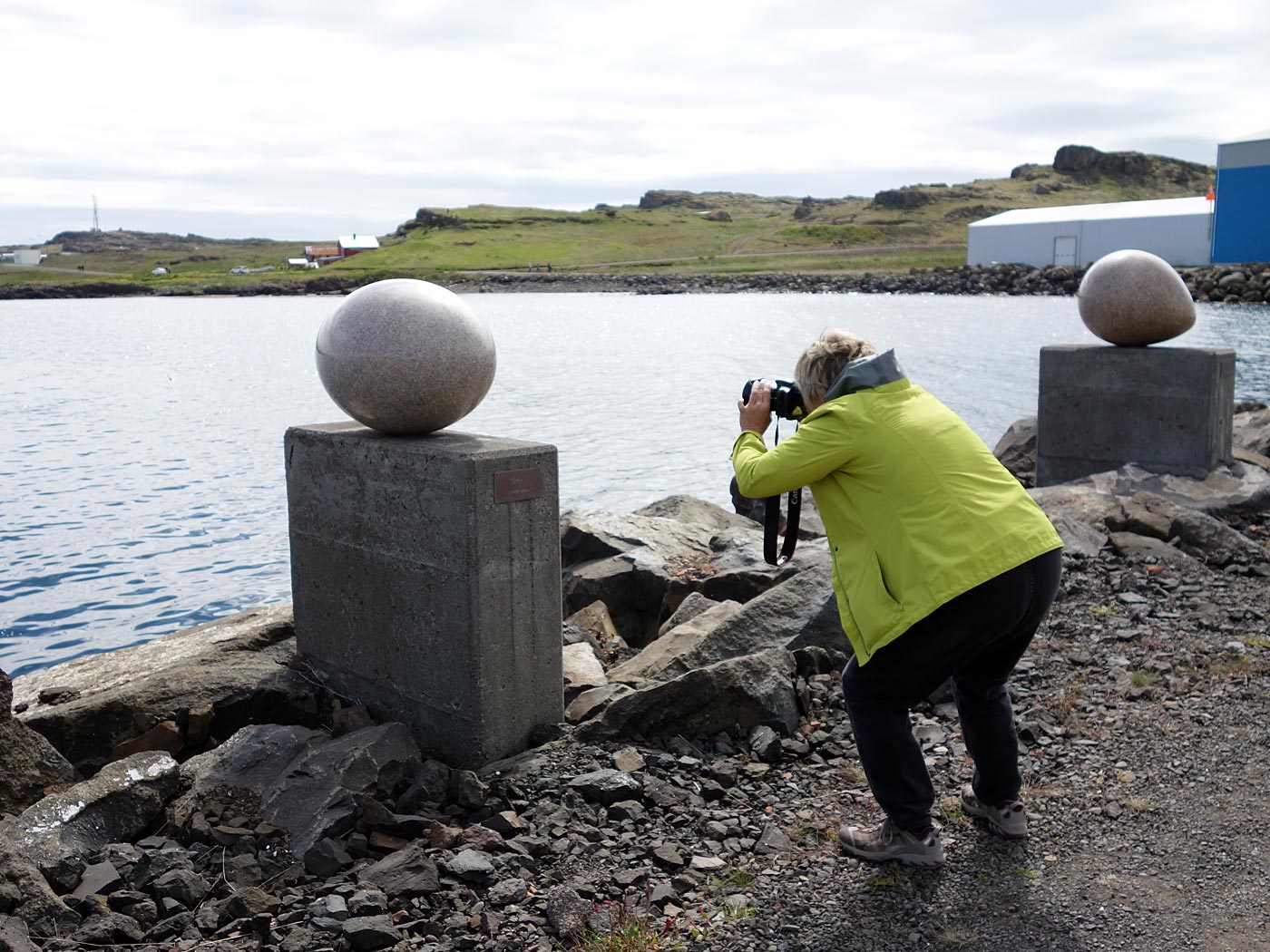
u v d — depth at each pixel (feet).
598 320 200.13
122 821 12.64
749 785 14.19
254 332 201.57
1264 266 212.43
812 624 18.42
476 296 357.61
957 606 10.81
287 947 10.32
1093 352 32.71
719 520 33.65
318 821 12.62
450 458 13.99
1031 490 32.22
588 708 16.52
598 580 26.02
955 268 321.73
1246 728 15.48
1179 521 26.27
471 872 11.68
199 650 19.34
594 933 10.61
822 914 11.02
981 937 10.55
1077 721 15.94
